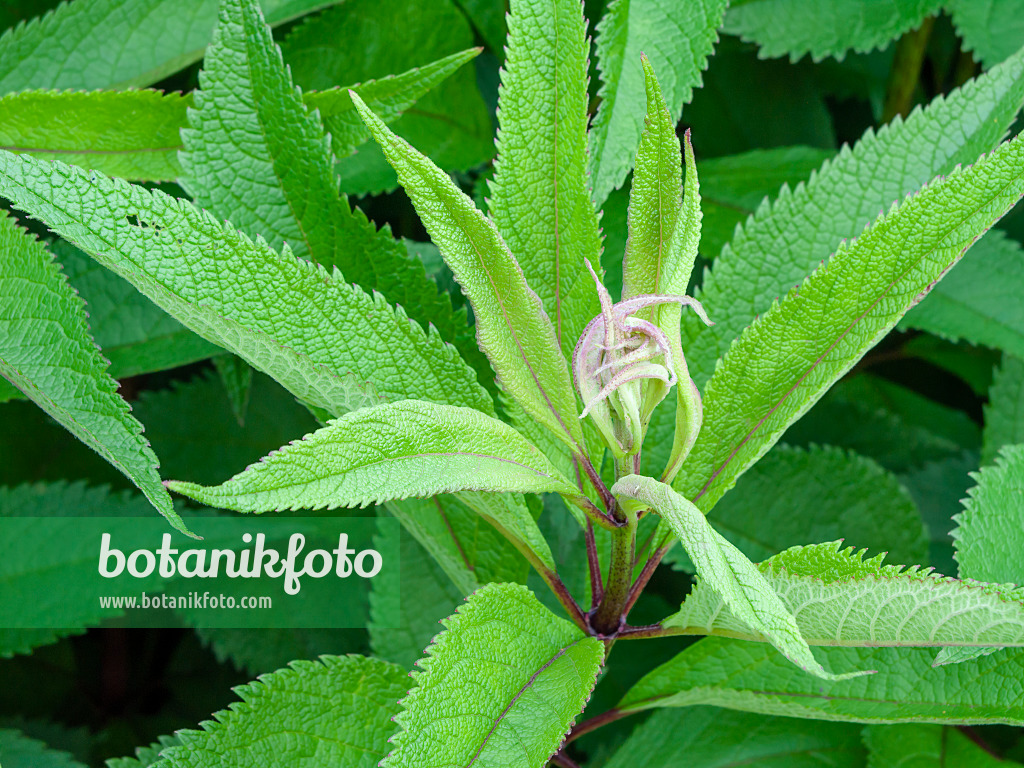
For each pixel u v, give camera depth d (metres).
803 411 0.83
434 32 1.03
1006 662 0.85
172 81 1.04
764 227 0.90
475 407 0.83
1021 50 0.88
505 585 0.81
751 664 0.88
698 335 0.90
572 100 0.82
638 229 0.81
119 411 0.80
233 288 0.79
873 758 0.94
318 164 0.85
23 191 0.77
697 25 0.91
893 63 1.17
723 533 1.01
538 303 0.80
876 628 0.81
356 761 0.89
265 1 0.98
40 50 0.97
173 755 0.87
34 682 1.18
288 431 1.09
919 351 1.25
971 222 0.80
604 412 0.79
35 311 0.82
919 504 1.13
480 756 0.77
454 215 0.78
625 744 0.96
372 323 0.81
